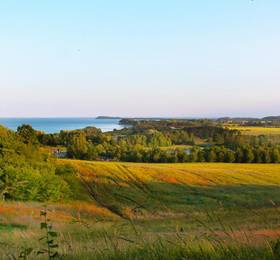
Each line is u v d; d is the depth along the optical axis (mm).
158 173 84375
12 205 30484
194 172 87812
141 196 63531
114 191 66500
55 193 51406
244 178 83312
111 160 116438
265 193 68125
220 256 3822
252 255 3703
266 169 98812
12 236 7848
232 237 3996
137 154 114875
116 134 169625
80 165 84375
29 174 49125
